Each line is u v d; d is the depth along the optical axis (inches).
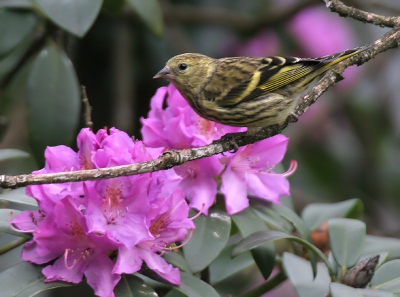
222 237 243.1
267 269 255.8
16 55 403.5
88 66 429.7
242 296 295.4
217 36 464.4
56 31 351.3
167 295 279.0
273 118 308.7
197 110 312.0
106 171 204.4
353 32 529.7
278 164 299.1
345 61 301.3
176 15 449.7
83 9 295.1
